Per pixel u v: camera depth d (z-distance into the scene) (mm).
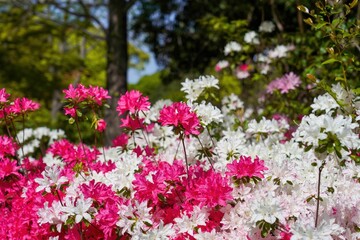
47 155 4707
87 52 18641
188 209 2711
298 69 5727
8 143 3420
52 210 2621
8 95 3391
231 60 6082
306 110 4121
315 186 2713
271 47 6172
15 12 12406
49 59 13805
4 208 3312
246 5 7887
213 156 3492
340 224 2488
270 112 5316
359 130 3018
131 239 2562
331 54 3162
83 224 2781
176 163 2836
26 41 13461
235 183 2645
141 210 2574
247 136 4438
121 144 3820
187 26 9961
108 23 10227
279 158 3111
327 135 2068
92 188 2689
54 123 12453
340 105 2844
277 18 6480
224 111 4840
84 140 8750
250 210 2547
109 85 9898
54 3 10570
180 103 2705
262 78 6066
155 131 3844
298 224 2154
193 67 9859
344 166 3029
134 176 2752
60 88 14023
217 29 6785
